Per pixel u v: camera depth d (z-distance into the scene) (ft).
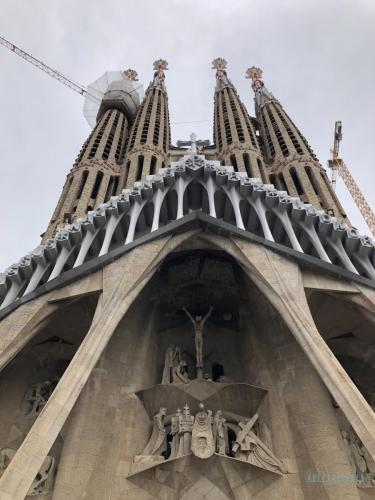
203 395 66.74
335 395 48.32
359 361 71.82
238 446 60.44
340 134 245.86
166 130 157.58
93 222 73.15
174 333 79.15
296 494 55.77
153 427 64.85
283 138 139.54
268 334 73.61
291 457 59.11
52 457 58.65
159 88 186.39
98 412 62.34
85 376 50.39
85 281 65.21
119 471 58.13
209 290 80.53
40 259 70.23
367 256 68.85
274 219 75.56
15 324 60.90
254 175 120.37
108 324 56.59
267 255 66.64
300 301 59.98
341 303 68.80
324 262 65.21
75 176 124.36
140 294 77.66
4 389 66.23
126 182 123.13
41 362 71.00
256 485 57.16
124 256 66.95
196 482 57.57
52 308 64.34
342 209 108.68
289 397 64.80
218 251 77.20
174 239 70.95
